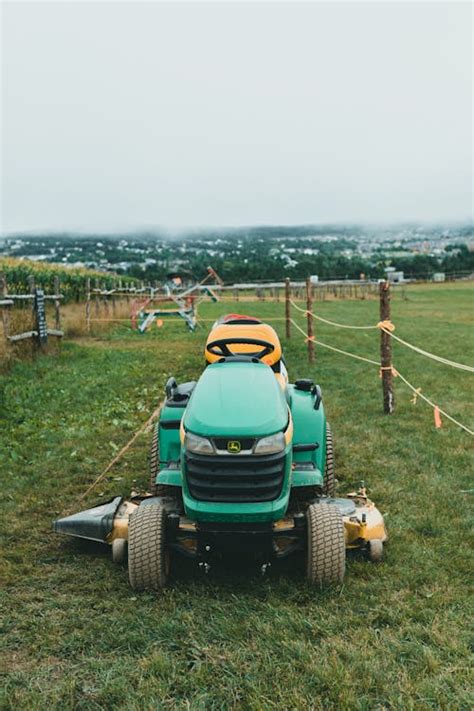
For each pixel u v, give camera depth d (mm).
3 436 7672
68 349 15445
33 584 4254
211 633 3619
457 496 5805
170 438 4961
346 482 6227
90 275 35469
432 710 3002
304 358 14242
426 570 4352
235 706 3049
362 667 3285
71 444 7465
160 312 21672
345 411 9164
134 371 12305
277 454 3971
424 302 39719
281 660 3371
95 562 4555
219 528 3988
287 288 17797
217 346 6113
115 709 3039
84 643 3568
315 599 3963
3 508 5590
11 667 3383
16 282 26047
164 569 4148
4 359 11883
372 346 16484
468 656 3393
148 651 3486
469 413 9023
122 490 6051
